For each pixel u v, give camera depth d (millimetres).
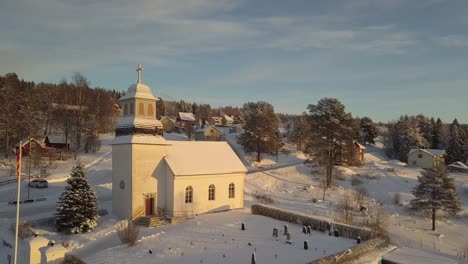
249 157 88750
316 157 66625
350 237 33250
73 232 32875
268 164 86375
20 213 40062
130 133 38375
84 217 33625
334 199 59062
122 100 40125
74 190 33969
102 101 95000
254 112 87500
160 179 39750
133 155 37438
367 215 50156
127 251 28422
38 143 70562
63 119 80812
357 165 79938
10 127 71938
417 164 97812
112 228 34469
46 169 62062
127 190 37938
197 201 41344
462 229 49062
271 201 53781
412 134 115438
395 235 44781
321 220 36094
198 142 45406
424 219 52094
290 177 69312
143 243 30484
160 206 39656
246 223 37812
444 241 44312
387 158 116438
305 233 34594
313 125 67625
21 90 88812
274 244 30672
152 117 40188
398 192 65125
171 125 125062
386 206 57844
